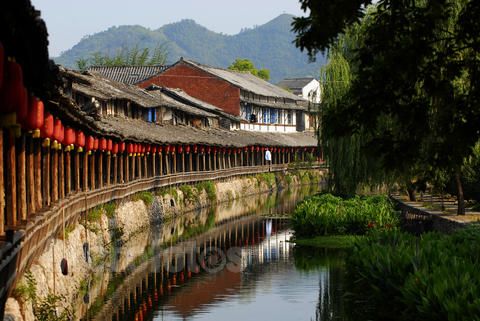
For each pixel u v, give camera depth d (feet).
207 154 226.58
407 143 52.54
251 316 81.20
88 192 103.30
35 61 49.24
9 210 56.85
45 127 65.98
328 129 53.16
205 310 83.92
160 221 161.68
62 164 88.74
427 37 50.47
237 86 285.23
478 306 51.90
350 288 88.28
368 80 51.47
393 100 51.42
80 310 81.41
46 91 60.70
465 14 50.96
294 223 137.39
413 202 156.46
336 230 134.72
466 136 51.19
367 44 51.49
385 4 50.88
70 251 84.94
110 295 89.86
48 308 61.57
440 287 58.23
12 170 56.80
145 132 161.38
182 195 186.39
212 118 259.19
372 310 78.07
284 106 340.39
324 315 81.30
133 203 143.02
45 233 67.67
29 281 58.85
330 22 49.49
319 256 119.14
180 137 187.32
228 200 227.81
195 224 166.71
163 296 90.68
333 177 152.97
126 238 130.21
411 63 49.78
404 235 92.63
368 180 147.43
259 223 170.19
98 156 129.18
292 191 276.82
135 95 193.88
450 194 151.43
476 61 52.13
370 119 51.93
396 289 69.72
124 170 157.07
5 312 49.73
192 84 287.48
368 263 76.43
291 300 88.99
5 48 46.06
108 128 114.52
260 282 100.22
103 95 161.07
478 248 74.49
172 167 205.87
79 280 88.53
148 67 307.78
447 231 112.06
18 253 52.37
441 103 53.21
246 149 261.24
